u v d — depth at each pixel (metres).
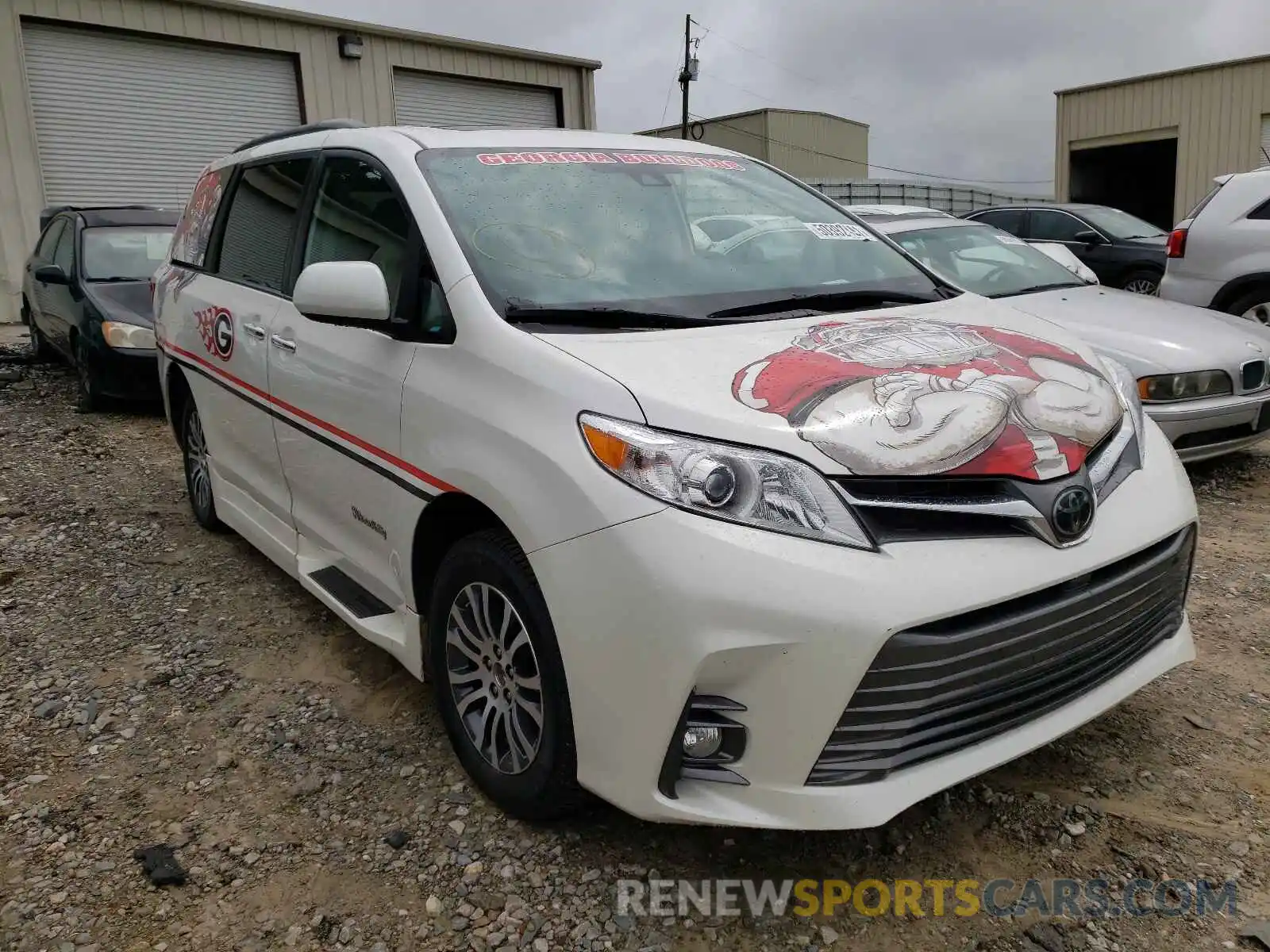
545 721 2.40
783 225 3.46
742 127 36.12
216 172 4.75
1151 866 2.43
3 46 12.38
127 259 8.33
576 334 2.58
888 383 2.34
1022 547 2.21
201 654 3.70
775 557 2.06
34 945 2.25
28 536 4.99
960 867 2.46
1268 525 4.92
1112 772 2.82
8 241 12.66
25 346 10.97
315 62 15.02
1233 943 2.18
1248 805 2.66
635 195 3.28
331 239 3.45
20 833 2.66
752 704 2.10
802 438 2.16
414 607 2.91
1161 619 2.72
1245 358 5.34
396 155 3.18
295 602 4.16
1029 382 2.46
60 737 3.14
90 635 3.87
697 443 2.15
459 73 16.61
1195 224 7.82
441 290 2.78
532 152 3.35
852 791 2.11
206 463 4.78
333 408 3.21
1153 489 2.59
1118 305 6.00
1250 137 19.28
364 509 3.12
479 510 2.62
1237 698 3.22
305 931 2.29
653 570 2.09
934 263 6.73
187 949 2.24
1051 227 11.92
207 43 14.02
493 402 2.51
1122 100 20.91
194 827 2.68
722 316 2.80
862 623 2.02
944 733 2.19
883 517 2.14
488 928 2.29
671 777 2.18
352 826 2.67
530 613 2.39
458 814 2.70
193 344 4.46
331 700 3.36
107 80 13.34
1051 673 2.34
